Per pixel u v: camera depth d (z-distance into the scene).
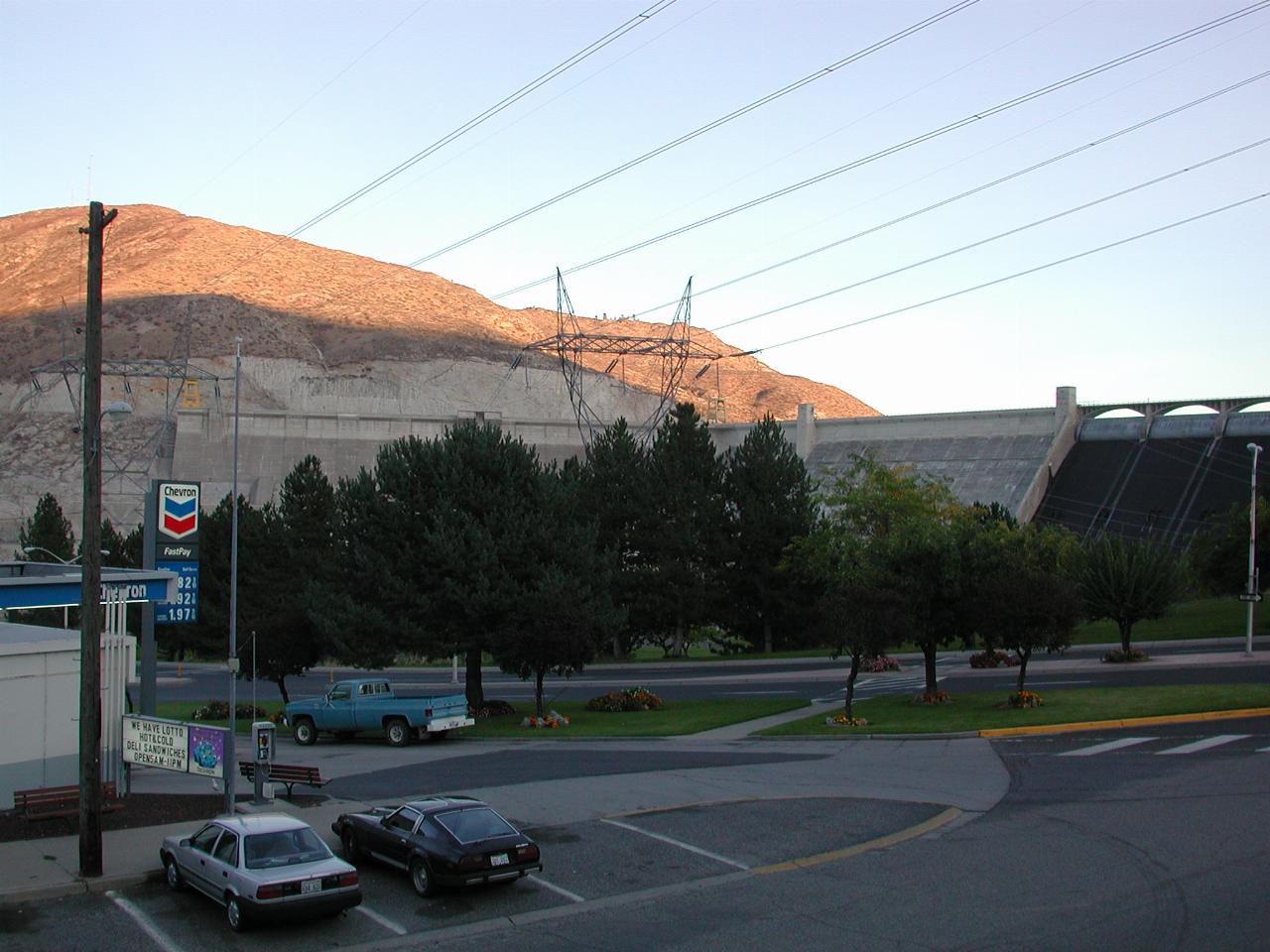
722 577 68.12
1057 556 50.50
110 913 18.42
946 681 46.72
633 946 16.52
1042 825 22.17
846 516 60.84
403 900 18.89
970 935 16.20
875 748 32.53
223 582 73.81
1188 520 99.12
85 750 20.06
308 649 50.62
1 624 30.19
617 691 51.62
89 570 20.34
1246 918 16.16
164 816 24.42
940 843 21.36
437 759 34.62
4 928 17.75
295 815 24.69
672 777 28.94
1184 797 23.59
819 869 20.11
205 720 50.00
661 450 69.06
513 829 19.62
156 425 156.75
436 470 47.00
